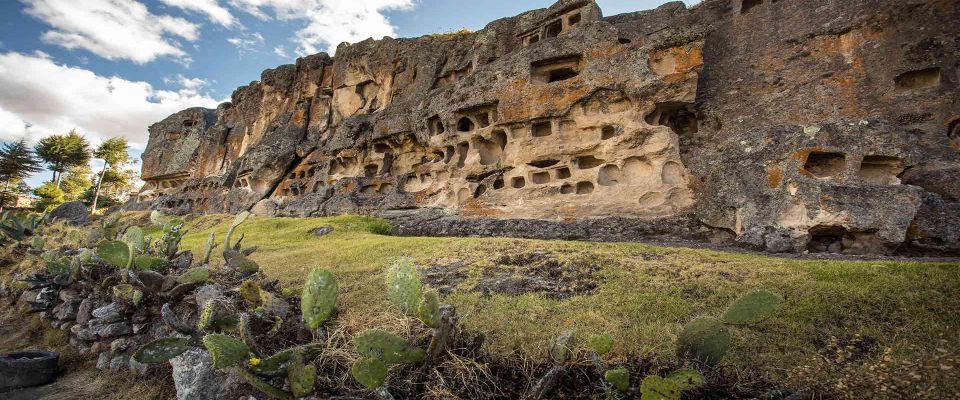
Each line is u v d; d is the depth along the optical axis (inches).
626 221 649.6
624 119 713.6
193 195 1681.8
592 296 288.7
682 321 242.1
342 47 1481.3
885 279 279.1
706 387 166.6
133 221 1469.0
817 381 170.1
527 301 283.3
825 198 482.0
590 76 744.3
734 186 568.4
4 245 647.1
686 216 625.3
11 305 420.2
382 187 1108.5
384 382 163.8
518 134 839.7
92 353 279.7
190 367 197.5
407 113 1081.4
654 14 860.0
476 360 182.9
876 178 518.3
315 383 169.0
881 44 624.7
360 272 395.5
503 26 1048.8
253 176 1409.9
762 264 344.5
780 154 538.6
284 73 1636.3
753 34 742.5
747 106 699.4
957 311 229.8
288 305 244.7
